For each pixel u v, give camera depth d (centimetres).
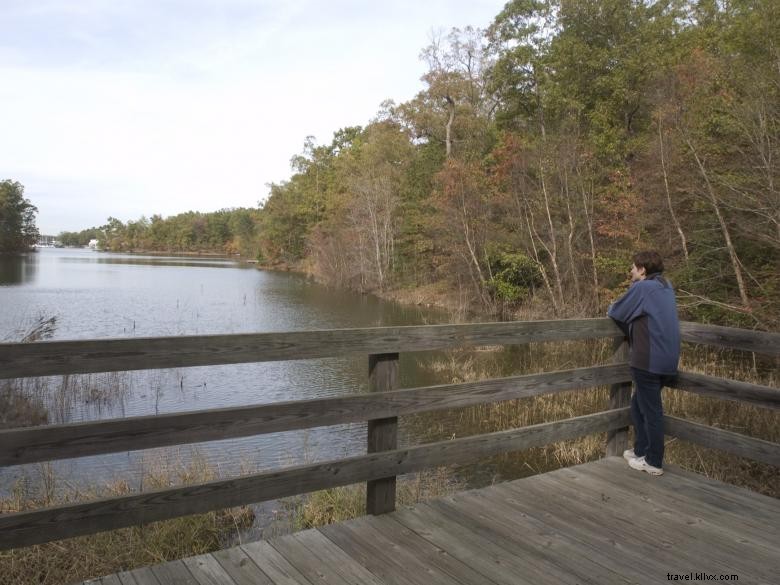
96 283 3659
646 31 2200
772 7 1394
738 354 1306
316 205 5791
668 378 388
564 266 2128
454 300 2706
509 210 2328
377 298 3178
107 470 637
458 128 3462
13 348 213
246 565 247
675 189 1516
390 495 304
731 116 1315
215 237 11825
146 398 1037
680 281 1484
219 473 635
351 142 5972
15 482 589
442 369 1281
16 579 363
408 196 3644
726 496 333
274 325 2009
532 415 907
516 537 278
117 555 398
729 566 255
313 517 495
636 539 279
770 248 1311
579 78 2364
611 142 2066
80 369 226
